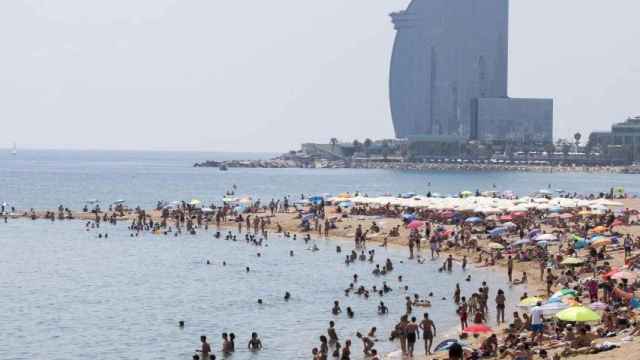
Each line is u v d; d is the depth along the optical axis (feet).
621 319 313.94
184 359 331.16
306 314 410.52
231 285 491.31
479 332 313.12
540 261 531.50
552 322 340.18
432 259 595.06
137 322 393.70
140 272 540.52
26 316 405.39
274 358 330.75
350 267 561.84
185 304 435.12
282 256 616.39
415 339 342.44
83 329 378.94
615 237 567.59
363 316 405.80
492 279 506.48
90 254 625.82
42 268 556.92
